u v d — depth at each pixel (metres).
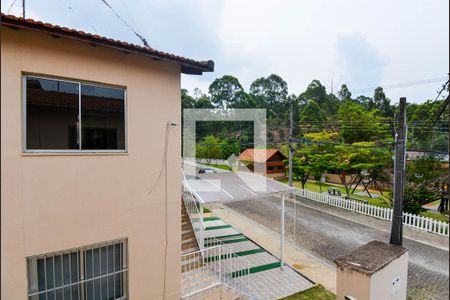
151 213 5.34
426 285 8.15
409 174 14.23
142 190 5.21
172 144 5.61
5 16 3.58
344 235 12.52
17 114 3.99
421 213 14.96
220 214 16.45
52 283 4.38
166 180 5.54
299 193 21.22
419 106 22.83
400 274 6.21
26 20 3.71
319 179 21.64
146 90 5.21
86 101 4.61
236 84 53.62
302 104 54.22
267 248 11.06
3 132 3.89
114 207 4.88
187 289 6.18
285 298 7.41
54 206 4.29
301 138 21.23
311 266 9.45
